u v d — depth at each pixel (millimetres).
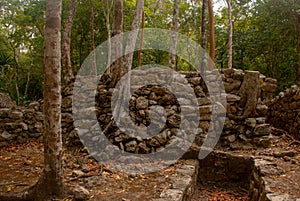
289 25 11602
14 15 15953
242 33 13156
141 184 4020
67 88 6898
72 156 5367
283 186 3658
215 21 14984
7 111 6852
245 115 6027
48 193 3340
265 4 11875
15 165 4934
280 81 11930
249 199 4613
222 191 5176
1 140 6574
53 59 3273
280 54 12117
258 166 4492
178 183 3959
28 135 7039
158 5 15531
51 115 3311
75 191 3451
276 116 7930
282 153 5184
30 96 16047
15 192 3539
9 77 15867
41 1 14336
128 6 13359
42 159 5391
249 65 13195
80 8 13172
